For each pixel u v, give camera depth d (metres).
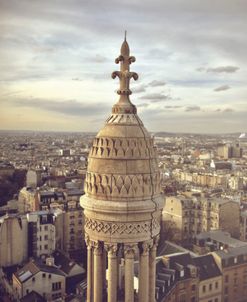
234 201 182.38
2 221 140.88
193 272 110.69
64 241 157.25
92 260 23.58
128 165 22.00
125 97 23.33
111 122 22.72
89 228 23.14
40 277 113.81
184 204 180.88
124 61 23.52
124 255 22.70
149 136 23.11
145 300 23.14
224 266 118.00
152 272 23.59
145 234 22.58
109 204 21.92
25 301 110.00
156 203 22.48
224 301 118.00
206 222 179.12
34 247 143.12
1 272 133.50
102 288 23.48
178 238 177.88
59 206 164.25
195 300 111.31
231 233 178.12
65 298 106.12
